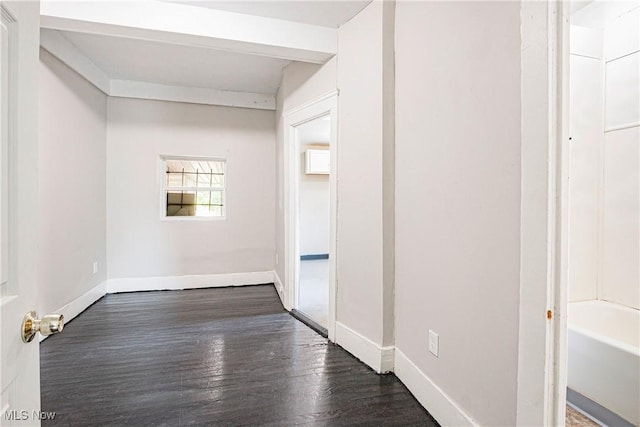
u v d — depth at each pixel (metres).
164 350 2.50
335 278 2.62
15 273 0.73
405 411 1.78
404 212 2.03
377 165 2.15
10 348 0.71
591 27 2.49
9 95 0.71
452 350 1.58
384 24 2.11
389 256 2.14
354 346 2.40
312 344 2.62
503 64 1.27
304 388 2.00
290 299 3.40
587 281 2.47
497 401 1.31
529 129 1.14
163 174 4.23
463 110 1.50
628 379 1.66
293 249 3.39
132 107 4.00
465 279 1.49
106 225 3.94
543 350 1.10
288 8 2.31
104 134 3.86
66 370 2.19
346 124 2.47
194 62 3.41
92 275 3.59
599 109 2.48
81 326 2.97
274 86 4.12
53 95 2.83
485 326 1.37
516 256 1.22
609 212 2.44
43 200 2.69
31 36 0.79
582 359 1.86
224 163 4.43
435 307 1.72
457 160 1.54
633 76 2.31
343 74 2.49
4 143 0.69
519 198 1.20
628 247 2.34
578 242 2.44
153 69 3.61
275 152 4.48
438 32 1.68
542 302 1.10
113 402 1.85
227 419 1.72
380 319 2.16
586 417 1.80
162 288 4.16
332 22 2.48
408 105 1.97
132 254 4.06
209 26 2.37
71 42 3.00
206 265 4.31
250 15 2.43
